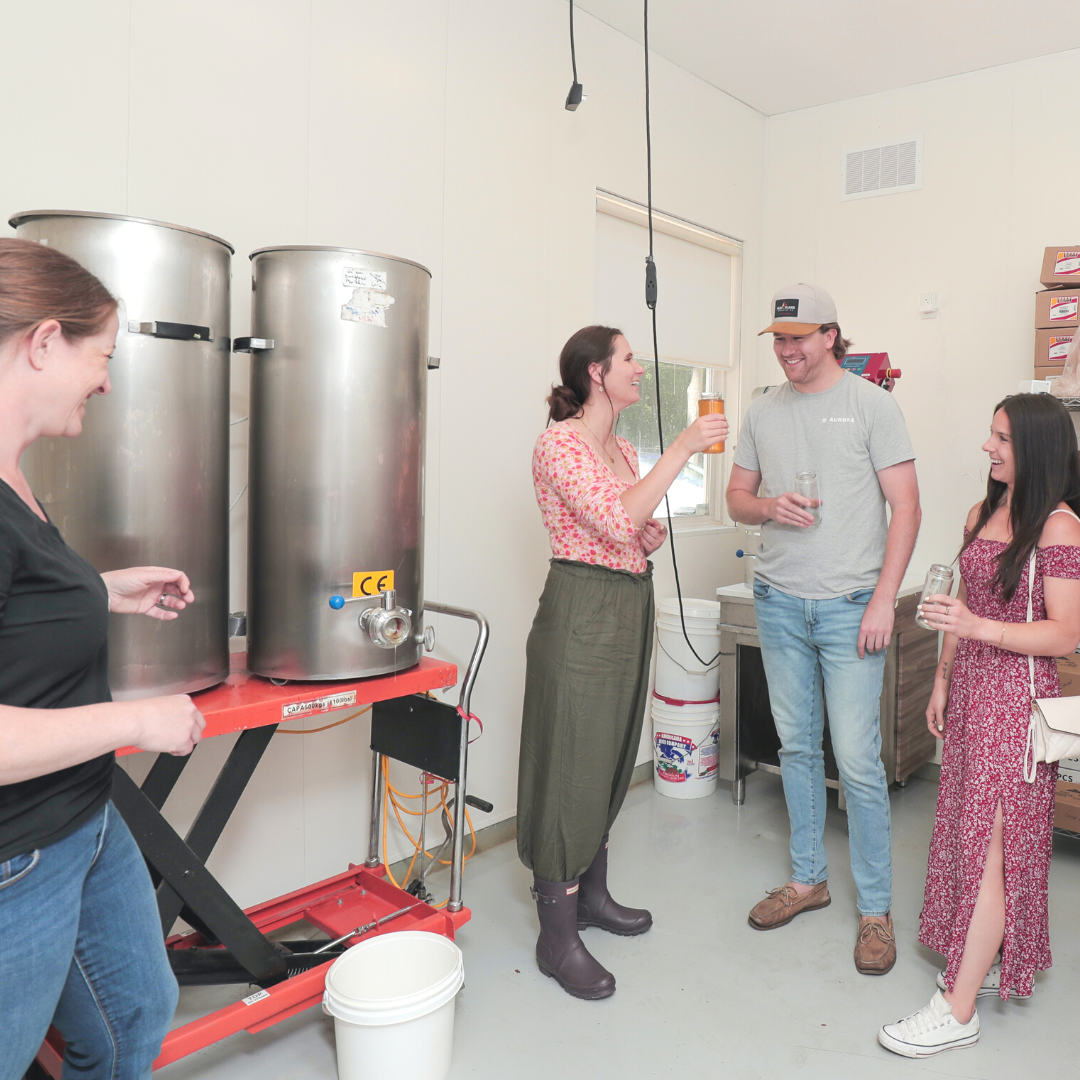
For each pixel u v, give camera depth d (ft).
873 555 7.18
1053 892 8.63
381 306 5.44
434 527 8.41
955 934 6.11
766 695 11.27
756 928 7.68
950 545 11.55
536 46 9.14
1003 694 6.00
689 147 11.42
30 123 5.61
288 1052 5.94
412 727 6.77
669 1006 6.50
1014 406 5.97
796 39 10.43
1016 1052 6.03
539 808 6.51
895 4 9.57
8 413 2.95
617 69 10.21
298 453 5.36
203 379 4.99
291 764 7.38
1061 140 10.60
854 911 8.04
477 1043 6.01
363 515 5.48
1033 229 10.82
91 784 3.21
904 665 10.42
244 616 5.75
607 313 10.85
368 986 5.76
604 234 10.76
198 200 6.48
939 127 11.46
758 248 13.00
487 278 8.76
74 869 3.13
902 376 11.86
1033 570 5.92
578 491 6.16
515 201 9.02
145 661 4.81
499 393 8.97
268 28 6.84
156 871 5.27
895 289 11.87
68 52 5.76
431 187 8.14
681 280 11.99
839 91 11.93
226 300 5.24
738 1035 6.17
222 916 5.35
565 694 6.31
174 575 4.31
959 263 11.37
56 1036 4.98
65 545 3.19
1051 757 5.79
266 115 6.86
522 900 8.07
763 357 13.19
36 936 2.97
